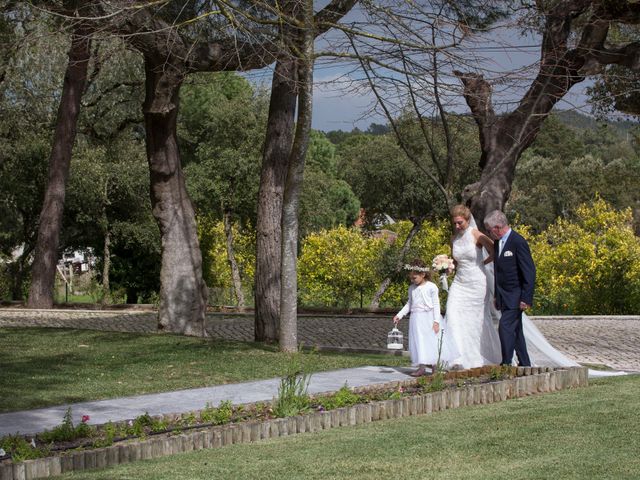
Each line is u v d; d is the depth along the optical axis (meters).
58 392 10.67
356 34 13.87
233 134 36.91
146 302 42.84
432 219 35.75
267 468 6.09
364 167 36.47
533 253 30.36
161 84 18.05
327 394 9.70
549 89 16.95
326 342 20.77
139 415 8.78
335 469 5.98
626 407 8.55
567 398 9.50
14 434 7.86
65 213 40.12
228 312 33.91
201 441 7.29
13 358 14.28
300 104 14.57
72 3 16.64
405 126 17.00
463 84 14.65
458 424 7.89
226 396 10.20
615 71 18.70
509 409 8.82
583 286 28.95
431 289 11.74
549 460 6.10
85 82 35.12
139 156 40.12
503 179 17.22
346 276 33.66
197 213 39.47
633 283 28.45
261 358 14.02
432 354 11.67
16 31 28.55
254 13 14.90
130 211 39.97
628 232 28.94
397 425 8.02
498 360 11.55
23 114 36.16
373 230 38.53
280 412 8.45
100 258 42.16
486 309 11.57
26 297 40.28
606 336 20.86
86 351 15.21
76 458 6.52
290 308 15.22
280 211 19.38
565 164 69.56
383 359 14.58
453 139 16.45
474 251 11.56
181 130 46.53
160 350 15.25
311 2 13.88
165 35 16.48
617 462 5.98
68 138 32.47
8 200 37.88
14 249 42.19
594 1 16.42
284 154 19.41
